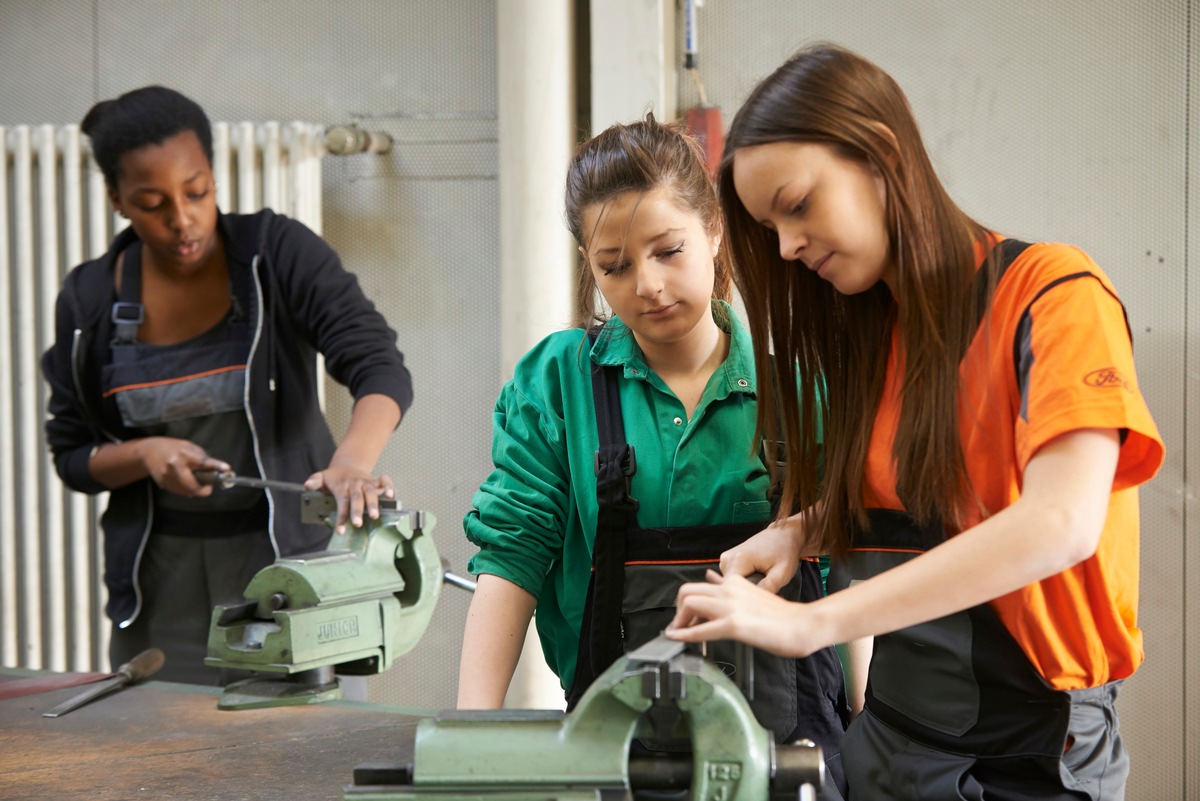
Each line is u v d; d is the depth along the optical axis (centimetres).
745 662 127
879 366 123
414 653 304
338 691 168
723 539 139
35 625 305
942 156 267
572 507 146
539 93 274
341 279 222
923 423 111
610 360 147
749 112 112
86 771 137
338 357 219
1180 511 255
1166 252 254
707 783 100
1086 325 101
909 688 119
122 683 171
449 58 299
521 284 279
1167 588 256
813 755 101
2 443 302
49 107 324
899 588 98
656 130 139
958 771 112
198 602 218
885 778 122
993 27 261
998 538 97
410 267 305
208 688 172
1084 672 109
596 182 133
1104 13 254
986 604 110
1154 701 258
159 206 204
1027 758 110
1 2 324
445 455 305
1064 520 96
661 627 139
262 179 296
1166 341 255
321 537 223
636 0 266
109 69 320
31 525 304
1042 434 99
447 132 300
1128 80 254
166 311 219
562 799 101
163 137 201
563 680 154
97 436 222
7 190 302
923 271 111
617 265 133
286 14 308
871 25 269
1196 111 250
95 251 302
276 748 144
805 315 128
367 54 304
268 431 217
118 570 215
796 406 130
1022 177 262
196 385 214
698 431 143
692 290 133
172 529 215
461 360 304
